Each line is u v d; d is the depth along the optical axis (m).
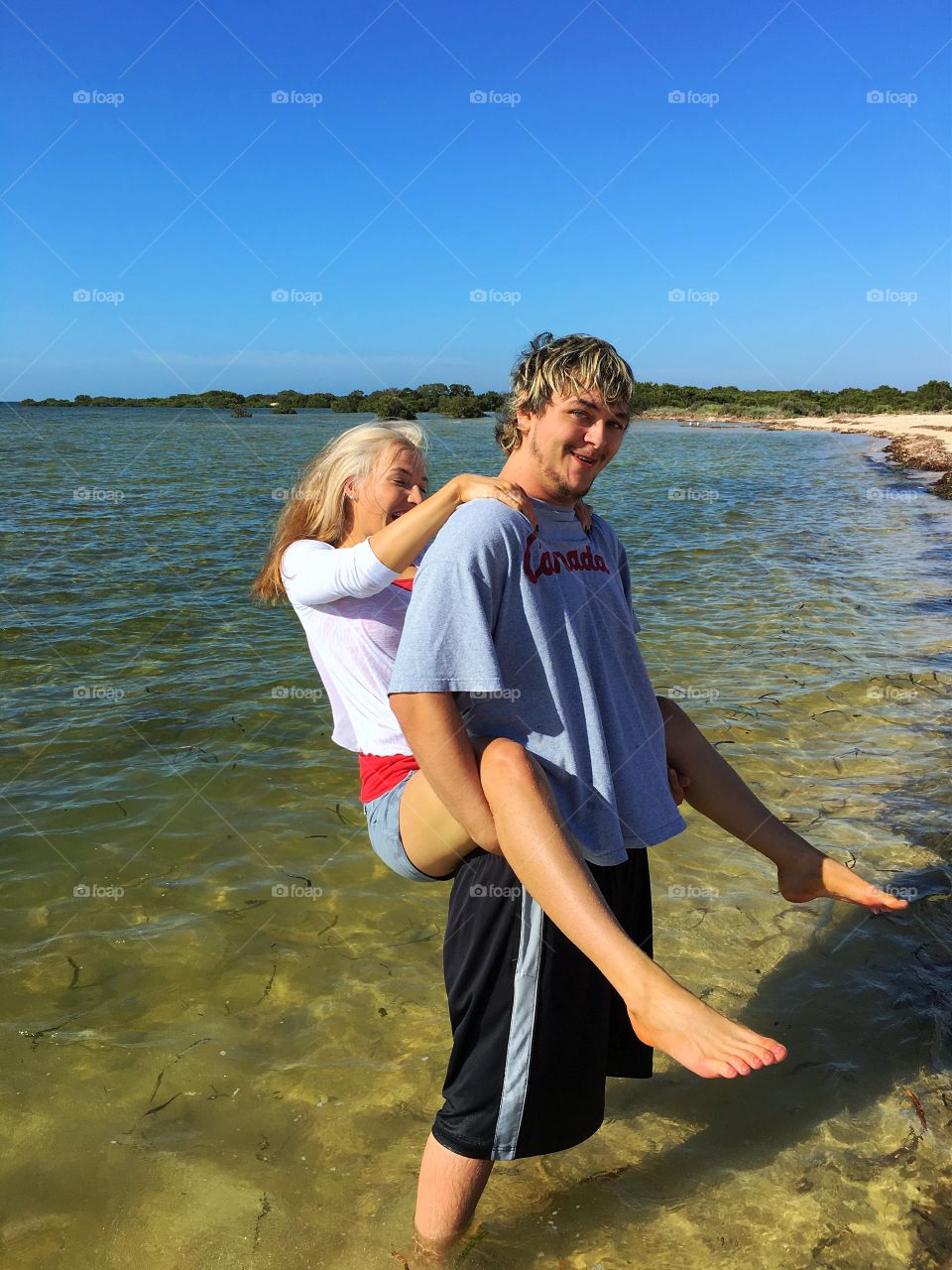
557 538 2.07
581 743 1.99
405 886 3.66
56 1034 2.79
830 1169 2.27
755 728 5.14
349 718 2.42
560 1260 2.04
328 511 2.55
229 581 9.65
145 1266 2.04
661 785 2.16
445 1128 2.05
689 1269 2.01
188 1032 2.81
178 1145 2.38
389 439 2.55
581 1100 2.07
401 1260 2.06
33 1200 2.20
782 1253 2.04
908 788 4.36
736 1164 2.30
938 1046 2.68
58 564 10.55
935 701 5.59
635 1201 2.21
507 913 1.97
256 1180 2.27
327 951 3.23
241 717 5.50
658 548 11.89
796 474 22.58
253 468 23.09
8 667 6.54
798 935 3.24
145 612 8.24
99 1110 2.49
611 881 2.07
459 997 2.05
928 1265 2.00
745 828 2.41
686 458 27.58
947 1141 2.34
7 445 31.50
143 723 5.38
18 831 4.07
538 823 1.83
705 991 2.94
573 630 2.01
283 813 4.27
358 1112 2.49
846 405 59.06
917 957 3.09
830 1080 2.57
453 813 1.91
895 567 10.49
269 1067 2.66
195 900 3.54
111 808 4.30
